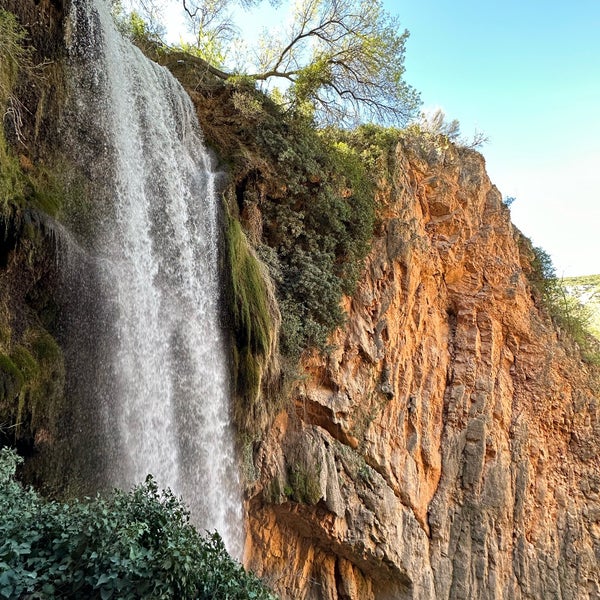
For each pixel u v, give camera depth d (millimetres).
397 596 13742
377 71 16719
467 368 18516
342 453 13117
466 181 20953
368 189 15930
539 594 16484
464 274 20062
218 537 5332
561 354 21516
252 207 12773
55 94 8258
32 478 7035
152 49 13516
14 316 7109
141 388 8867
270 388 11797
